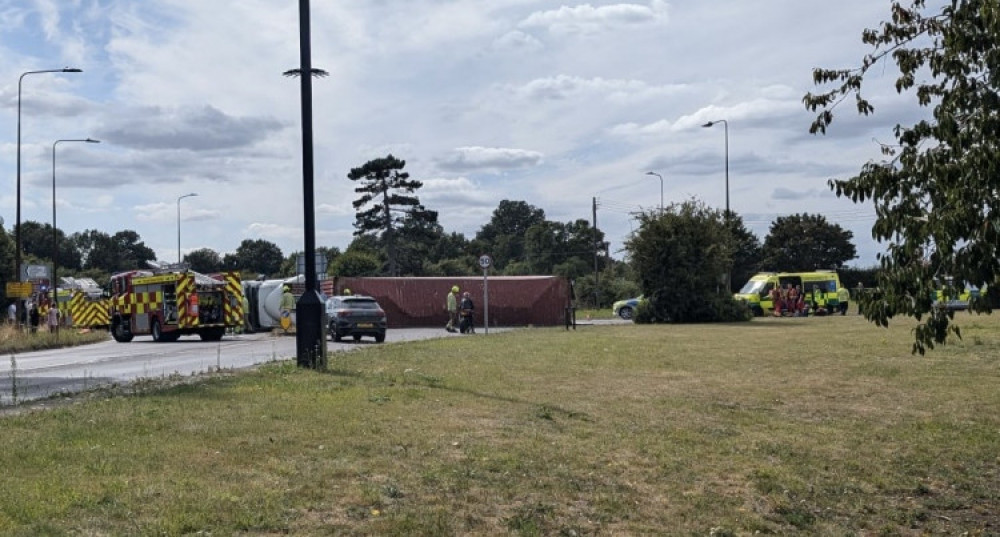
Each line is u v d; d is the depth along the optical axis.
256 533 6.16
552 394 13.78
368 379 14.44
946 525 8.03
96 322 43.38
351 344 28.23
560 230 117.69
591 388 14.70
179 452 8.24
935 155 7.38
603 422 11.45
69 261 150.25
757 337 27.56
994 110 7.14
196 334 37.41
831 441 10.89
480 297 46.84
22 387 15.20
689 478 8.80
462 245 136.12
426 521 6.69
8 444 8.41
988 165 6.85
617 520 7.32
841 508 8.30
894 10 8.27
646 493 8.18
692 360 19.66
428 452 8.91
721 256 42.34
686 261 41.78
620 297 78.56
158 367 19.77
